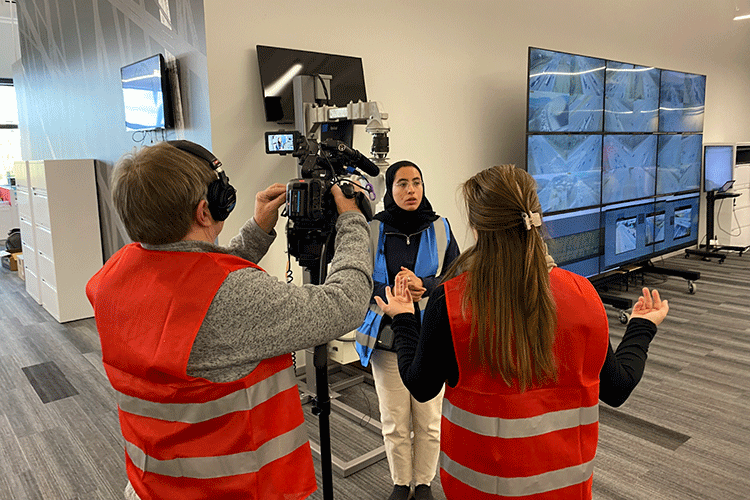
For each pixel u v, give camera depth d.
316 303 0.87
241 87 3.22
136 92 3.84
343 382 3.21
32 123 7.08
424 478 2.01
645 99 5.29
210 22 3.05
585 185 4.71
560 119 4.38
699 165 6.36
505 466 0.97
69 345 4.13
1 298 5.61
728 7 7.41
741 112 8.09
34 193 5.00
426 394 1.04
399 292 1.24
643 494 2.15
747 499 2.11
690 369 3.43
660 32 6.30
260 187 3.37
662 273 5.43
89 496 2.23
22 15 6.57
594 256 4.93
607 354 1.00
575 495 1.01
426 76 4.08
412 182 2.01
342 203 1.08
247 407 0.85
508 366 0.94
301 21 3.40
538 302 0.93
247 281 0.84
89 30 4.73
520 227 0.97
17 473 2.41
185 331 0.80
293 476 0.93
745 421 2.75
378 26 3.76
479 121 4.51
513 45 4.69
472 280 0.98
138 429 0.88
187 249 0.86
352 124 3.24
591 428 1.01
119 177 0.85
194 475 0.85
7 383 3.43
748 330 4.14
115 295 0.88
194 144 0.91
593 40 5.45
